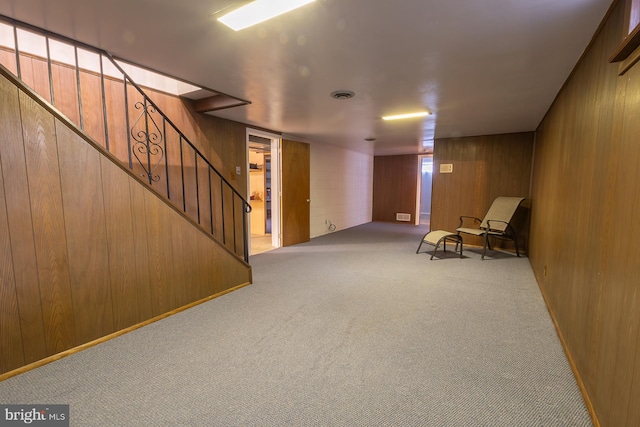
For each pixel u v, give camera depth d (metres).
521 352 2.14
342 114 3.96
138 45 2.07
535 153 4.82
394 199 8.93
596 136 1.78
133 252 2.42
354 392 1.73
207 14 1.67
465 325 2.54
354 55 2.18
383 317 2.68
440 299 3.09
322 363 2.01
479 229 5.27
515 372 1.92
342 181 7.59
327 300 3.06
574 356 1.94
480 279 3.73
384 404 1.64
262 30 1.84
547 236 3.20
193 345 2.22
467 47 2.04
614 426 1.31
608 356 1.42
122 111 3.07
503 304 2.97
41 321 1.95
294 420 1.53
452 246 5.71
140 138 3.23
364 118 4.18
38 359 1.95
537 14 1.65
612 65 1.56
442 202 6.00
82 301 2.14
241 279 3.44
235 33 1.89
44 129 1.91
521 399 1.68
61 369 1.92
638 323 1.16
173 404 1.64
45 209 1.93
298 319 2.64
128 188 2.37
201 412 1.58
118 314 2.35
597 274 1.63
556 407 1.62
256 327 2.50
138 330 2.43
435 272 4.02
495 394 1.72
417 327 2.50
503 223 4.94
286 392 1.73
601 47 1.75
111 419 1.53
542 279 3.31
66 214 2.03
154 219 2.55
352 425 1.51
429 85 2.79
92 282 2.19
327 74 2.54
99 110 2.90
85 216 2.13
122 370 1.92
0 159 1.74
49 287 1.98
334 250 5.35
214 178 4.12
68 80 2.69
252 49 2.10
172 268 2.72
